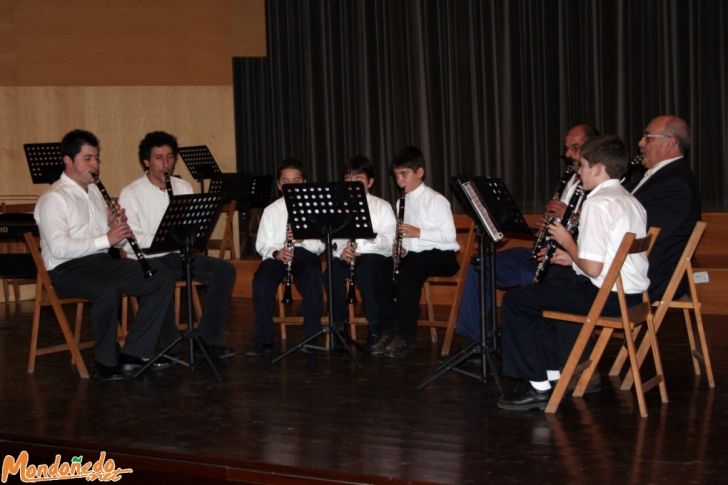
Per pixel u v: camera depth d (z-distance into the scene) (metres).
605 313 3.38
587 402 3.53
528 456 2.88
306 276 4.61
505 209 3.77
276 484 2.84
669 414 3.33
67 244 4.12
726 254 6.16
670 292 3.73
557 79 7.24
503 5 7.33
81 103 7.09
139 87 7.21
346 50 7.88
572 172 4.32
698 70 6.84
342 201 4.07
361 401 3.62
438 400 3.61
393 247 4.51
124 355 4.21
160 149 4.66
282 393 3.79
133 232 4.54
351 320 4.67
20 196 6.91
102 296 4.10
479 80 7.46
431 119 7.62
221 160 7.41
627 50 7.02
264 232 4.72
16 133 6.93
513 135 7.39
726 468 2.72
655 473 2.69
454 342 4.80
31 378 4.17
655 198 3.85
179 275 4.59
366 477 2.74
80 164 4.25
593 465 2.78
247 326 5.37
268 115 8.23
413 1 7.58
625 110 7.05
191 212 4.04
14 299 6.67
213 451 3.02
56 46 7.01
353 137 7.93
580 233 3.32
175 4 7.25
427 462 2.85
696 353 3.91
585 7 7.11
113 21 7.12
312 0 7.94
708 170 6.86
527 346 3.42
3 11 6.88
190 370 4.24
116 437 3.21
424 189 4.72
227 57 7.38
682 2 6.86
